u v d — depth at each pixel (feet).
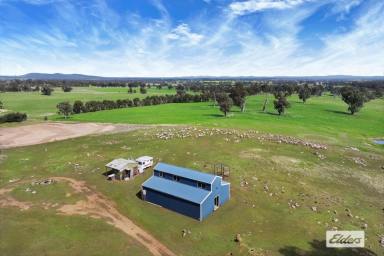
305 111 440.45
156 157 191.72
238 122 319.27
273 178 159.53
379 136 286.46
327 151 210.59
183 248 99.50
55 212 122.62
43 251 96.02
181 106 516.32
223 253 96.63
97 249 97.45
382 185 155.94
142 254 95.40
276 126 303.48
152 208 128.26
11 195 138.72
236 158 189.37
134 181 156.56
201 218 117.60
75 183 153.69
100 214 121.70
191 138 235.81
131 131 270.67
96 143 230.07
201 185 126.52
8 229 108.78
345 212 124.47
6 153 208.54
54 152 209.36
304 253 96.32
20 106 496.23
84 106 456.86
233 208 127.44
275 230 110.22
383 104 581.12
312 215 121.08
